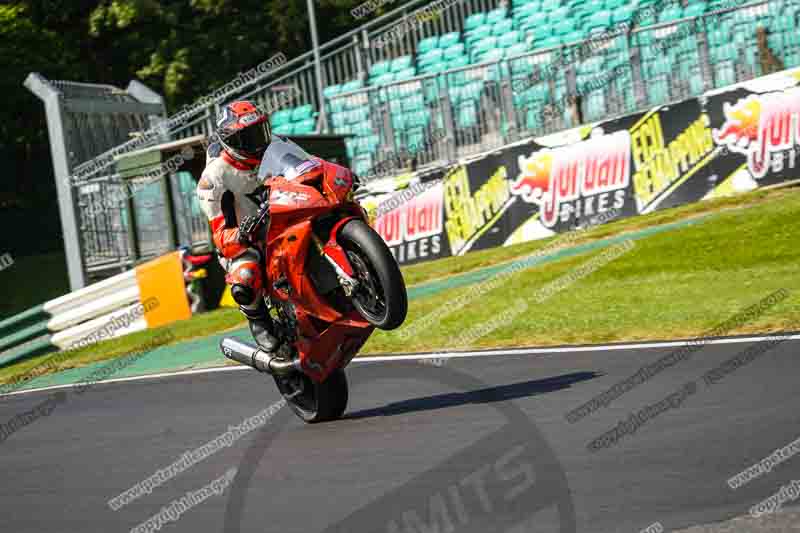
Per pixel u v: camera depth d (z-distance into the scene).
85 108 67.50
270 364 24.66
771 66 54.59
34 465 25.55
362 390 28.70
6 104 101.38
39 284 91.25
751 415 19.61
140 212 63.12
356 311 22.88
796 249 39.19
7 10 102.62
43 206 107.81
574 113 60.19
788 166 47.50
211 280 57.59
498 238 55.56
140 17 102.44
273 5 105.75
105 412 32.03
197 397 31.89
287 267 22.58
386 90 67.06
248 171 24.09
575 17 72.94
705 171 49.62
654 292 37.03
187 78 102.56
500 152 55.28
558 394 23.92
